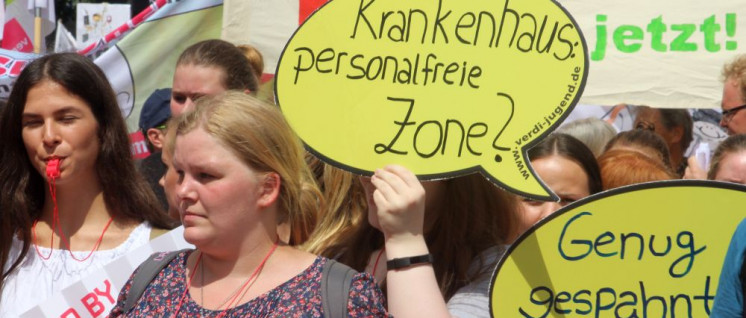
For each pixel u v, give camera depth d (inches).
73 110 222.1
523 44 175.9
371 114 177.9
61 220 227.9
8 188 225.9
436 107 176.7
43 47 521.0
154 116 379.6
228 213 150.3
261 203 153.2
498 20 177.3
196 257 160.9
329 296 147.3
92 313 207.3
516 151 173.2
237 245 152.6
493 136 174.2
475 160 173.9
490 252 188.5
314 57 180.7
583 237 179.6
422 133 176.1
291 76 180.5
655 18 354.9
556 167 247.1
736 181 269.6
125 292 161.8
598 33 358.9
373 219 179.3
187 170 151.4
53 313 205.6
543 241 179.6
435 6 179.8
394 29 179.9
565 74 173.8
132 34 406.0
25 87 222.1
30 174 228.7
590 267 179.3
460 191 190.1
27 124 222.2
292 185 157.2
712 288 176.6
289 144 157.6
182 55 303.1
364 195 206.1
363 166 176.2
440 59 177.9
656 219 178.4
